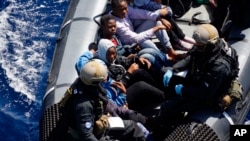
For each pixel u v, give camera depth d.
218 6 19.64
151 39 20.14
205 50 14.50
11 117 19.27
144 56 17.73
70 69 17.55
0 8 23.50
